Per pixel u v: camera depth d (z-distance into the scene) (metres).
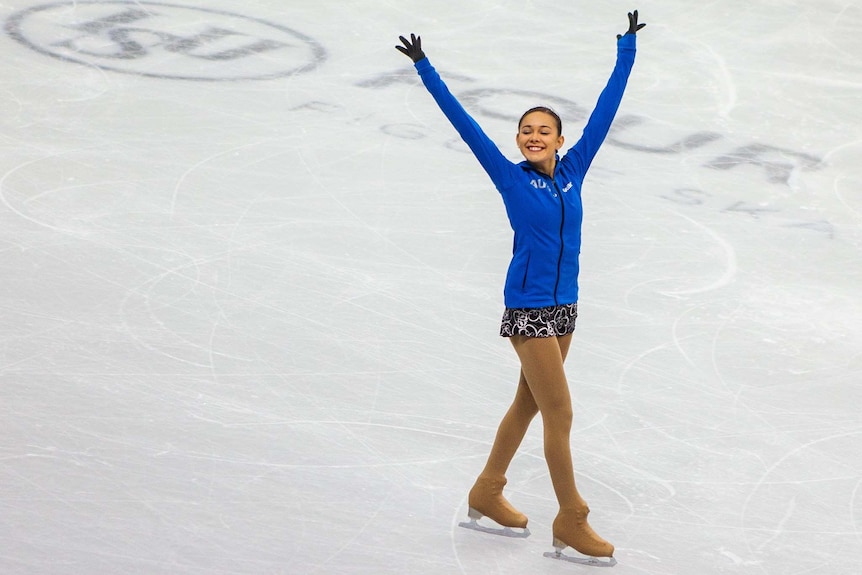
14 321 20.44
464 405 19.81
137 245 24.75
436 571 14.59
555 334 14.65
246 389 19.27
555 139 14.57
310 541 14.92
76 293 21.98
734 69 45.69
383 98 37.97
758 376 22.78
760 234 31.45
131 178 28.59
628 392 21.33
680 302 26.23
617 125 38.88
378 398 19.66
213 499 15.66
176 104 34.50
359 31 44.06
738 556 16.09
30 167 28.20
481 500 15.62
